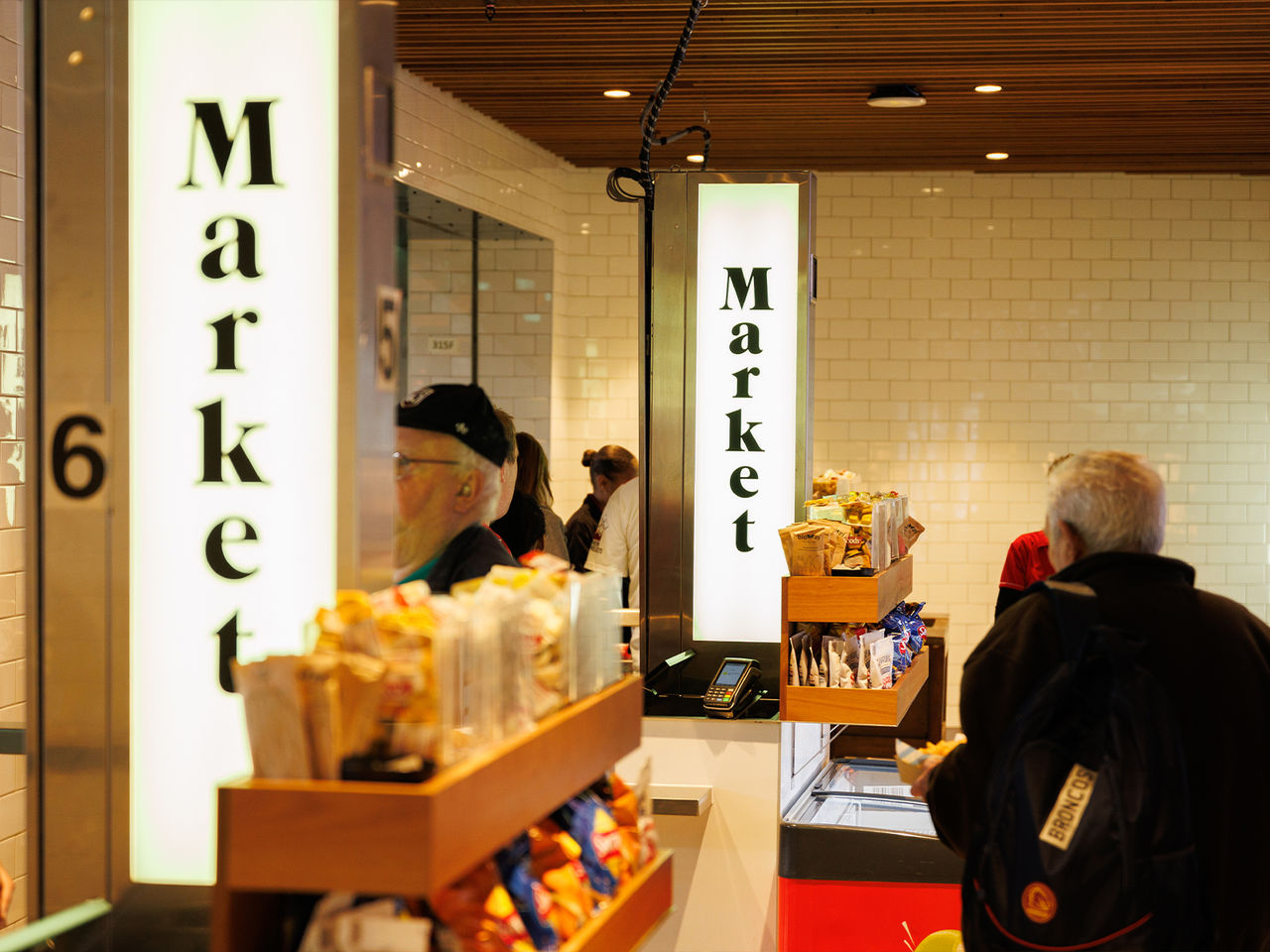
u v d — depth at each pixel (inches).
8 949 66.0
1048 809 75.2
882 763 168.6
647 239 158.1
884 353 318.0
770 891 142.0
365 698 50.9
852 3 183.8
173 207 70.4
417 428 89.7
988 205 314.7
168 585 70.7
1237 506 315.3
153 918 70.9
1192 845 75.4
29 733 71.9
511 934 54.6
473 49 208.8
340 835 49.7
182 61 70.1
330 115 69.2
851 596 140.8
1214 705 78.7
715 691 145.9
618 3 183.9
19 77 138.7
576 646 66.4
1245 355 313.7
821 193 317.4
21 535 140.7
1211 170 307.6
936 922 131.7
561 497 315.3
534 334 301.3
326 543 69.4
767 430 157.0
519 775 56.9
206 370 70.2
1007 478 316.8
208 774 70.5
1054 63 215.3
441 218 259.1
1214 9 185.3
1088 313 314.7
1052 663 79.7
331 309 69.3
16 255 138.7
